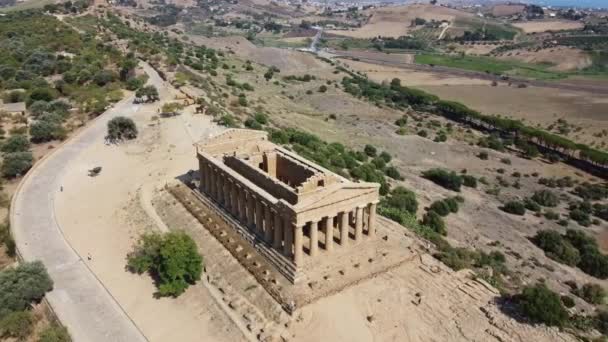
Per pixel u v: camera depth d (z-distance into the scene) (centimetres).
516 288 6575
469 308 5862
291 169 7575
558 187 12506
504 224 9694
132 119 12762
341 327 5500
